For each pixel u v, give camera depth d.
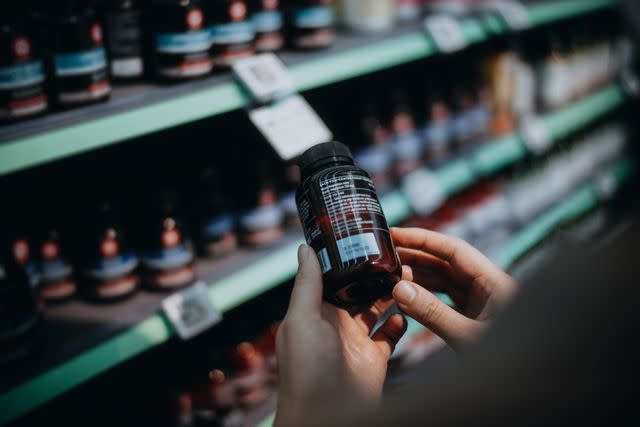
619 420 0.36
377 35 1.71
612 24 3.04
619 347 0.36
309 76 1.43
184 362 1.54
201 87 1.24
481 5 2.08
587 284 0.38
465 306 1.01
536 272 0.42
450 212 2.25
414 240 0.98
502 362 0.39
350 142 1.90
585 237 2.62
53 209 1.40
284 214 1.67
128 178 1.49
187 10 1.20
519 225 2.53
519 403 0.38
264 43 1.47
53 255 1.28
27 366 1.09
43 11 1.10
